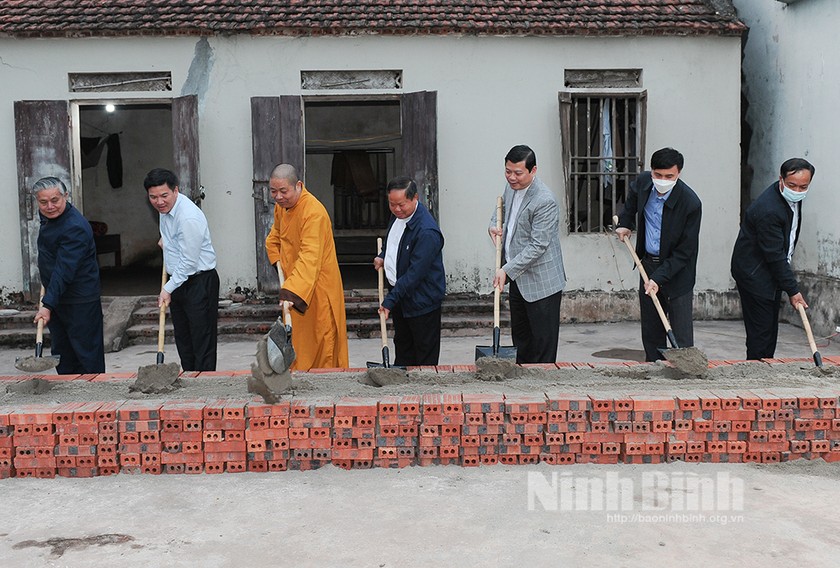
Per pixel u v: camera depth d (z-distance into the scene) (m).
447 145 10.11
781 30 9.99
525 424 4.43
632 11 10.13
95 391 4.88
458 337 9.56
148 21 9.82
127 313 9.56
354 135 15.50
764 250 5.73
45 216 5.70
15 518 3.85
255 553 3.46
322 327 5.72
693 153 10.20
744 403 4.43
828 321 8.97
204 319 5.91
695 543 3.50
